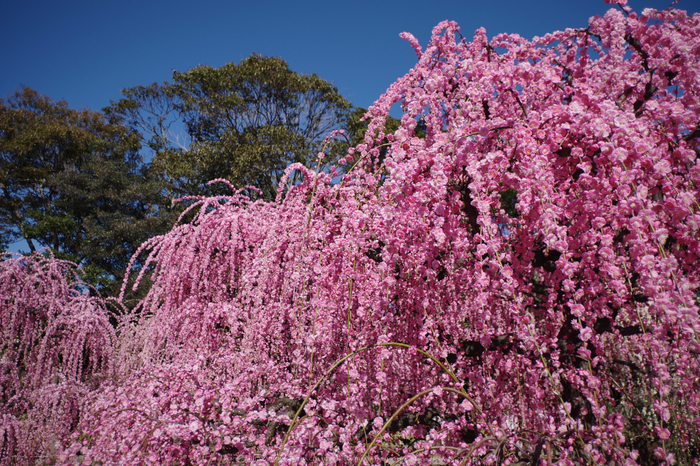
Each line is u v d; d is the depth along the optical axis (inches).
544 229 50.3
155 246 126.0
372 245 71.8
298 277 74.9
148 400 71.4
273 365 79.2
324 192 88.7
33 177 764.6
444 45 82.4
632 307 51.6
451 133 58.5
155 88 770.8
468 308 80.2
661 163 43.9
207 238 115.6
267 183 585.3
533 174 53.0
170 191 725.3
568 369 55.7
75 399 120.2
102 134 853.8
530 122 54.3
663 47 55.1
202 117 697.0
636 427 61.8
